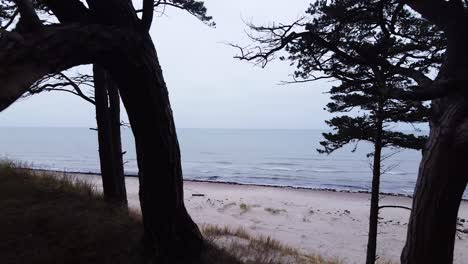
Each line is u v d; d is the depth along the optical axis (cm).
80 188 800
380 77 452
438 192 414
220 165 6850
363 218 2158
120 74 367
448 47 407
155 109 409
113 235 518
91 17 339
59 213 568
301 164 7369
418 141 980
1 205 579
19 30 236
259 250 750
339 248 1482
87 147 11319
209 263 501
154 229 470
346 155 9975
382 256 1419
